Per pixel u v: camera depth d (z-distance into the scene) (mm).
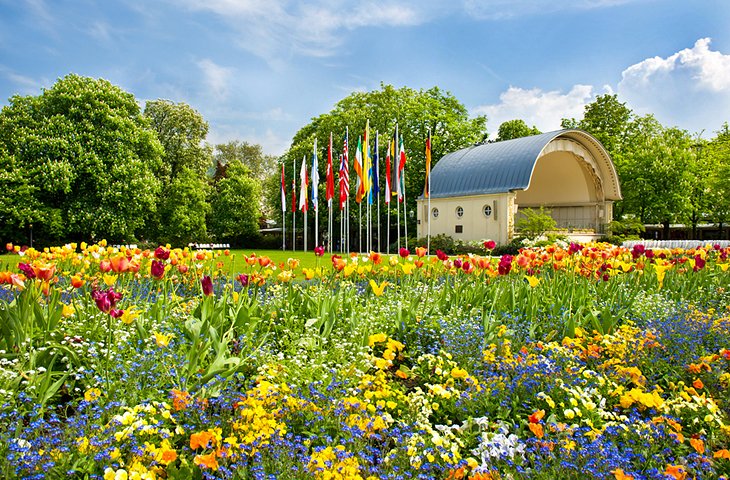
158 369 4371
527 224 34469
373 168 36375
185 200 45281
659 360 5363
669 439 3633
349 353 5250
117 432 3098
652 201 44375
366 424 3439
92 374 4340
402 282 9086
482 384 4469
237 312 5840
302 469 2938
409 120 43125
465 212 37281
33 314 4965
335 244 47875
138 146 36906
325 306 6359
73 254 9070
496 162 36469
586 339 6168
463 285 8117
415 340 6223
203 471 2918
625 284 9859
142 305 6852
